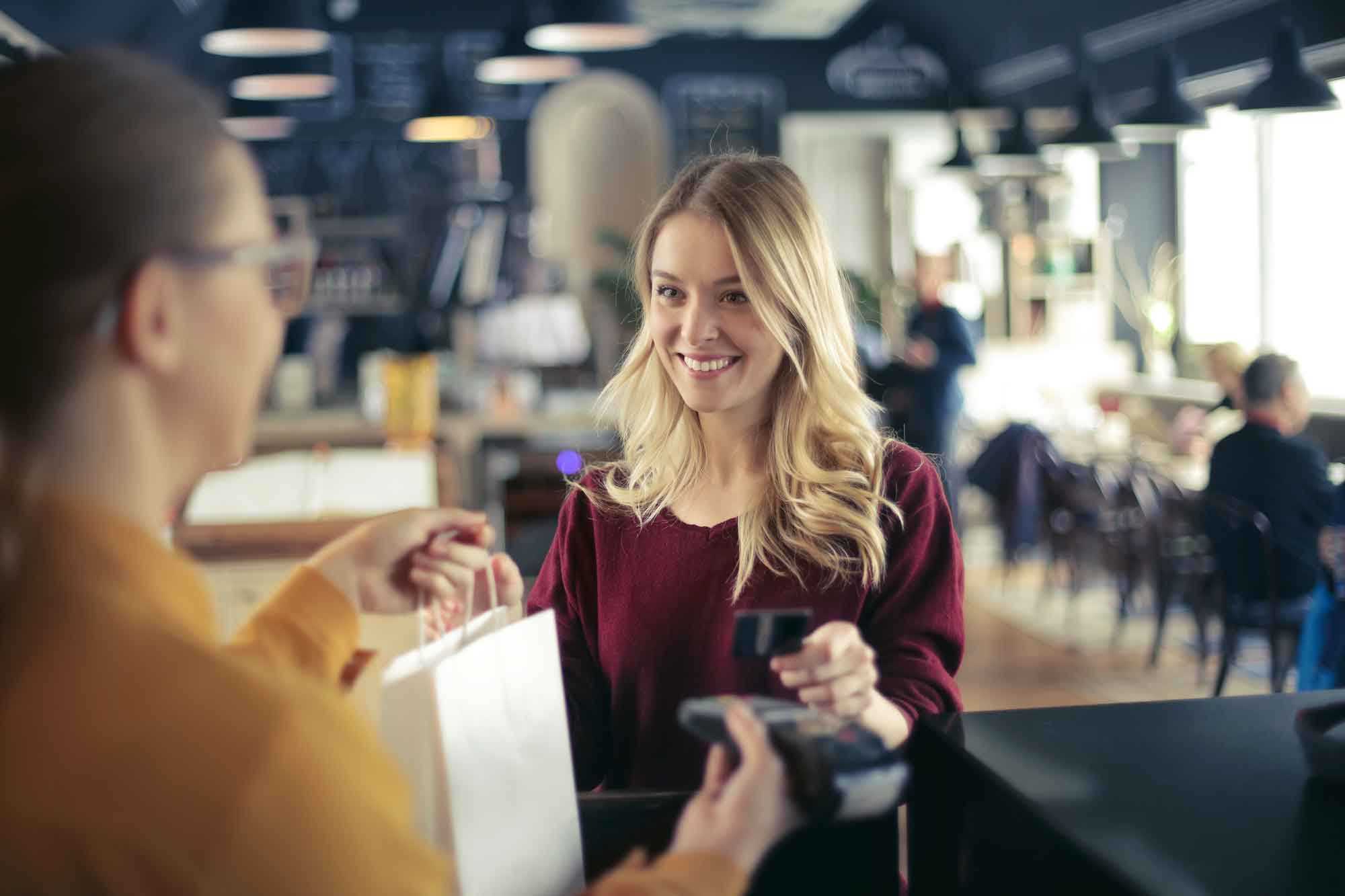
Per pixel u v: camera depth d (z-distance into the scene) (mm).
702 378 1471
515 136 10867
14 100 648
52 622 622
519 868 1041
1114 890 895
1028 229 10414
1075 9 9539
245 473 3730
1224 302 9070
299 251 729
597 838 1241
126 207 647
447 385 7363
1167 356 9664
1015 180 10422
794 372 1504
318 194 10531
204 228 675
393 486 3676
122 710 604
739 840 769
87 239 638
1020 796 1048
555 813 1092
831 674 1067
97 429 659
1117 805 1021
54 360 646
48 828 582
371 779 648
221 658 634
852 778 810
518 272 10602
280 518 3441
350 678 1017
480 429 6934
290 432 6801
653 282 1515
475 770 1000
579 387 8305
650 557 1523
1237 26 7980
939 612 1493
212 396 694
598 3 6344
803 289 1459
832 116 11375
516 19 7016
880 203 11586
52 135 641
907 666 1436
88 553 641
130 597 640
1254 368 4902
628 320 1957
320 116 10484
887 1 11242
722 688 1469
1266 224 8461
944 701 1422
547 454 4660
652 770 1489
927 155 11445
